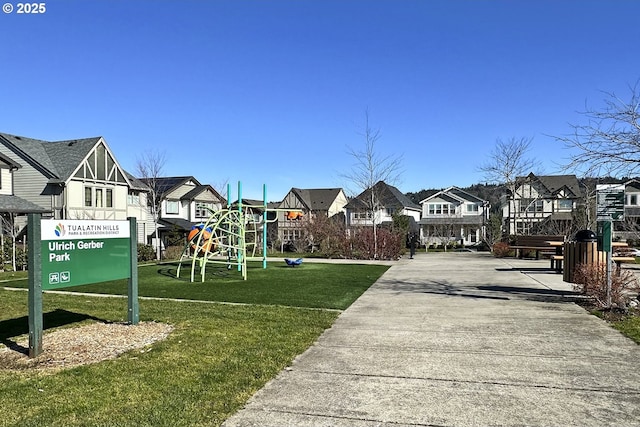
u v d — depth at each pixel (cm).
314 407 393
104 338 630
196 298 1034
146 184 4197
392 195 5100
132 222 729
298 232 5272
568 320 731
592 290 841
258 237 4112
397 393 425
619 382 447
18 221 2852
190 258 2508
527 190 4428
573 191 4481
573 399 406
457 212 5253
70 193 2998
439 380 459
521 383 448
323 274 1570
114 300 995
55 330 686
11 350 577
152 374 475
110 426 354
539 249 2191
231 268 1825
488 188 5256
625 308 783
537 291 1070
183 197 4506
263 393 426
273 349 570
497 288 1134
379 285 1239
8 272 1859
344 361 526
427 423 361
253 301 977
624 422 360
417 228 5269
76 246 628
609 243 806
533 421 363
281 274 1582
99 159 3222
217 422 363
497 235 4022
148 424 358
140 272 1698
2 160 2739
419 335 648
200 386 441
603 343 589
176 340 612
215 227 1527
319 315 795
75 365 509
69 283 615
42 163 3020
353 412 383
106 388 436
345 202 6456
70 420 365
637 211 3988
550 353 548
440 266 1864
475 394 421
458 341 611
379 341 616
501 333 652
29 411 383
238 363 512
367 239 2519
